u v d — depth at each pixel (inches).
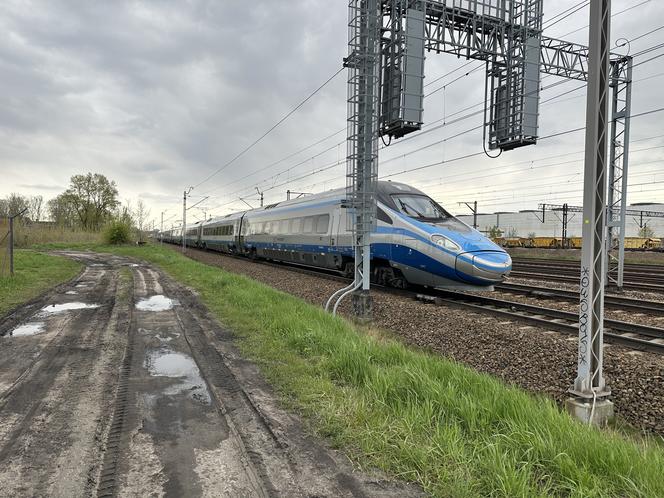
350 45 386.3
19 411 172.2
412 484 121.6
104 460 134.8
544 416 149.7
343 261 659.4
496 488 115.0
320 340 256.4
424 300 469.1
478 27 449.7
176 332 310.3
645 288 601.6
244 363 236.7
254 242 1064.2
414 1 401.7
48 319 358.3
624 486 114.7
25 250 1519.4
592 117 176.7
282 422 162.6
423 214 520.4
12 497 115.0
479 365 257.9
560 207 2464.3
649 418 185.5
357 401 171.9
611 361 247.6
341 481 123.2
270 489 119.3
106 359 245.3
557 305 456.1
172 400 184.5
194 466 131.4
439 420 154.0
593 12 177.2
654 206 3260.3
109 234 2114.9
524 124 447.5
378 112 385.1
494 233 3075.8
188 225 2421.3
